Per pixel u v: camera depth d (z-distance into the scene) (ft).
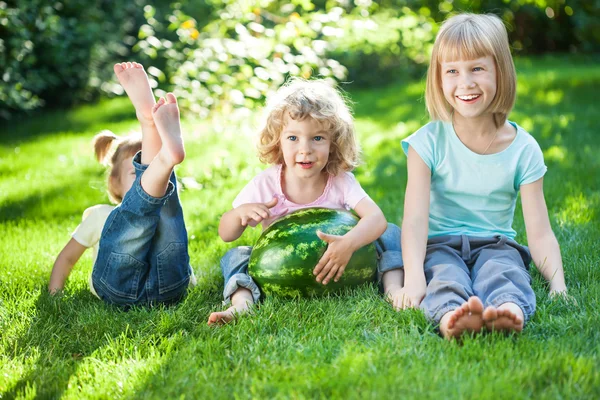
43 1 36.27
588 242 12.98
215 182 20.86
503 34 10.72
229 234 11.23
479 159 11.25
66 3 39.70
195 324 10.01
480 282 9.96
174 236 10.77
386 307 10.10
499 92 10.76
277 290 10.53
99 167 23.76
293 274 10.37
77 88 40.06
